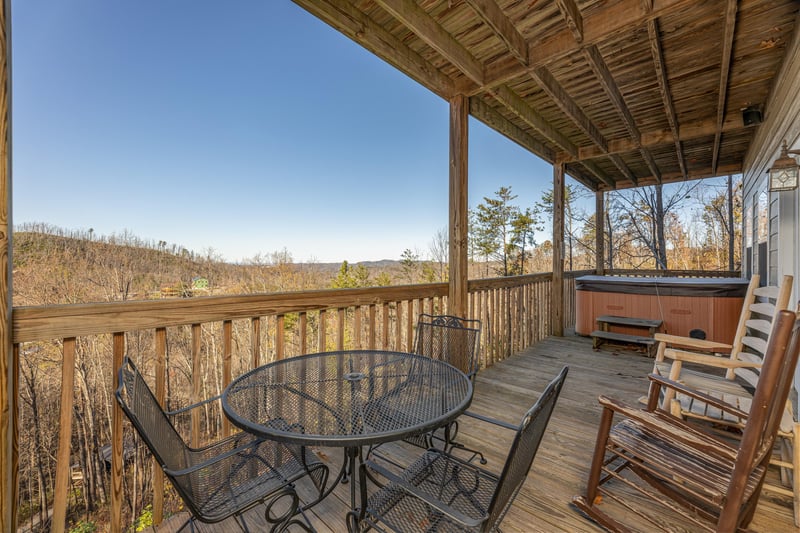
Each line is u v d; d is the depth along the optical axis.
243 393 1.55
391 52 2.70
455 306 3.39
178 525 1.62
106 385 7.18
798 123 2.63
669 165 6.63
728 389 2.08
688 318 4.62
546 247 18.02
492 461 2.10
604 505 1.72
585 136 4.82
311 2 2.19
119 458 1.51
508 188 18.84
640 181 7.48
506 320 4.46
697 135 4.37
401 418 1.35
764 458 1.42
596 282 5.37
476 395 3.17
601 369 3.90
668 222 13.94
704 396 1.70
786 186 2.49
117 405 1.50
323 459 2.17
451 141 3.39
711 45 2.81
